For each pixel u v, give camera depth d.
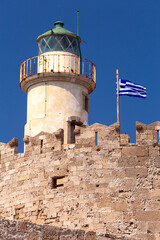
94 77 42.31
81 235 21.89
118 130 35.03
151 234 32.62
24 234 20.70
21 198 37.28
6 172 39.06
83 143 35.53
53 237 21.23
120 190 33.81
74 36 43.00
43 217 35.66
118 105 37.94
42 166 36.75
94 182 34.44
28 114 41.34
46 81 41.03
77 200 34.53
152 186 33.59
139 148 34.44
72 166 35.41
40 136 37.53
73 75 40.94
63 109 40.56
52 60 41.59
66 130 39.97
